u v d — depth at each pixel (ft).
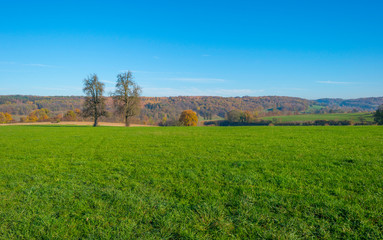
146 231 15.78
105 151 47.96
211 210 18.33
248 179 25.35
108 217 17.79
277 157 36.76
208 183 24.77
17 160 39.81
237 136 71.87
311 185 22.99
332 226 15.49
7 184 25.93
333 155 36.50
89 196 21.88
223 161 34.99
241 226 16.02
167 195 21.80
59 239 15.08
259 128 104.78
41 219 17.47
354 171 27.25
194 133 88.79
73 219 17.51
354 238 14.26
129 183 25.59
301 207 18.25
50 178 28.12
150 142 61.62
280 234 14.80
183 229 15.80
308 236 14.65
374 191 20.98
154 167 32.53
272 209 18.22
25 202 20.62
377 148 42.14
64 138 76.74
